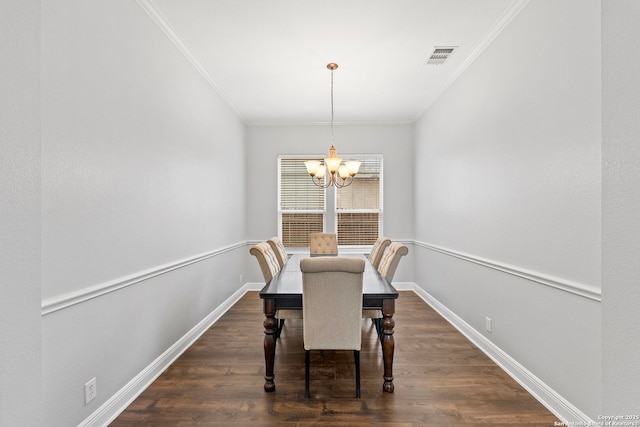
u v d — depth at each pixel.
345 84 3.74
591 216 1.70
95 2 1.82
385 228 5.27
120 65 2.04
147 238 2.34
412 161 5.25
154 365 2.40
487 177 2.79
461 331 3.32
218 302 3.88
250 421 1.89
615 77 0.83
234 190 4.59
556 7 1.95
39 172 0.95
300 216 5.40
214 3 2.30
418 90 3.91
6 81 0.86
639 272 0.77
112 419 1.91
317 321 2.12
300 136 5.32
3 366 0.84
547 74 2.03
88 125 1.76
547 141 2.03
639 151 0.77
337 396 2.15
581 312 1.78
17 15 0.88
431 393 2.18
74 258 1.66
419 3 2.32
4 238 0.85
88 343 1.76
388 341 2.20
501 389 2.23
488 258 2.78
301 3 2.31
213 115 3.71
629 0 0.80
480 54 2.92
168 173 2.65
